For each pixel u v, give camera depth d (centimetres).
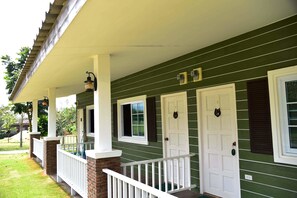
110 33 345
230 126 460
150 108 681
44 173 867
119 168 436
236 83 437
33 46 448
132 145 787
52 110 875
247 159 418
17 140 2733
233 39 441
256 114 402
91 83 464
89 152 448
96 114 454
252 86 408
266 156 389
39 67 509
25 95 1038
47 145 845
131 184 324
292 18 352
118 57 511
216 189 488
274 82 375
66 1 288
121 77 827
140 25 329
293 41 352
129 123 829
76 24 294
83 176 504
